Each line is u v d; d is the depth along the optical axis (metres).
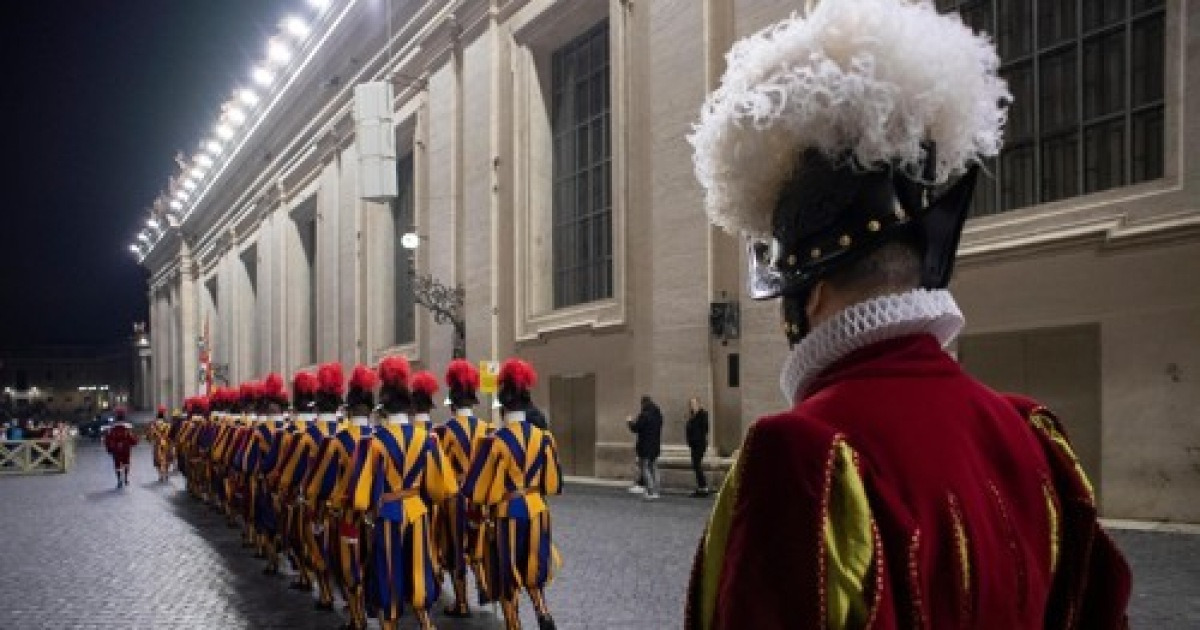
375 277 29.75
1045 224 11.01
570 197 21.36
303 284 38.34
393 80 28.00
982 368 11.62
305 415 10.36
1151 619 6.28
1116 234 10.18
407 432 7.00
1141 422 9.98
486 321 22.86
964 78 1.26
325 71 33.50
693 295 16.22
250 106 42.12
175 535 13.84
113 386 93.31
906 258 1.22
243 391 15.30
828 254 1.22
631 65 18.11
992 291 11.52
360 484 6.73
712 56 16.05
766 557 1.05
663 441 16.84
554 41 21.64
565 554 10.09
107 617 8.24
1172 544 8.66
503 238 22.62
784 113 1.21
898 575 1.06
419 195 26.75
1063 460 1.31
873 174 1.22
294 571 10.64
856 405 1.14
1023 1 11.80
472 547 7.49
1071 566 1.26
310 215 37.38
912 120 1.20
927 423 1.15
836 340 1.22
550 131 22.12
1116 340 10.23
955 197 1.23
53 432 34.31
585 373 19.44
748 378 15.10
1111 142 10.77
